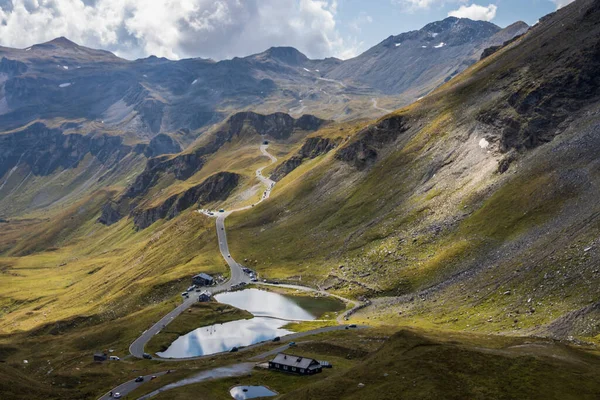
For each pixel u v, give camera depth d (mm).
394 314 165125
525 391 84750
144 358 164500
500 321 133250
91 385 140875
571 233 151250
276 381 118375
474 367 93875
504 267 158375
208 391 113812
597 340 108750
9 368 156000
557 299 130375
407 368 96688
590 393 83438
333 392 93688
